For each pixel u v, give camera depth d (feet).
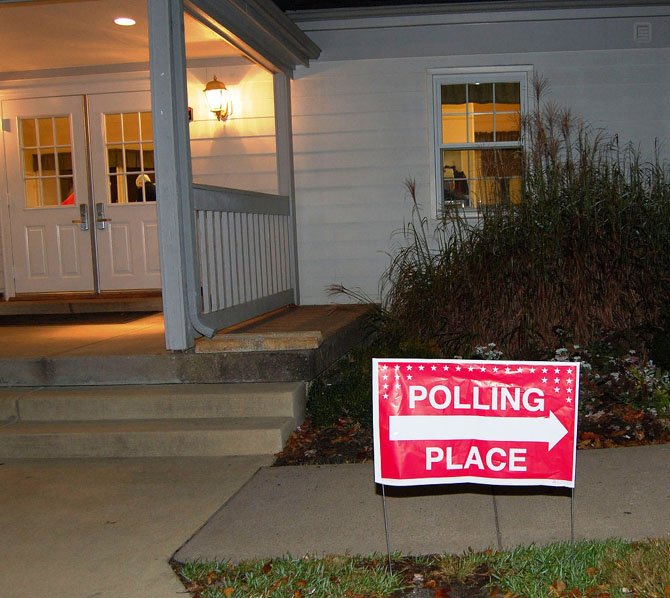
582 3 29.89
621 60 30.37
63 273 31.27
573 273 24.40
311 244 31.45
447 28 30.63
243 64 30.58
